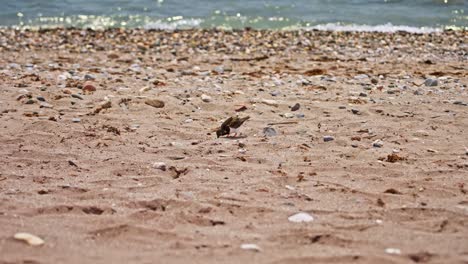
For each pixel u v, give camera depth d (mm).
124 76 35500
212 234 12328
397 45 53250
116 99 27766
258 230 12695
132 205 14312
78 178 16812
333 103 28094
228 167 18078
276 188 16062
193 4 79188
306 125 23984
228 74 37344
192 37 56906
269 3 79375
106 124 23656
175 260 10648
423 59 46156
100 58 44938
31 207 13898
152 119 24641
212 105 27156
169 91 30266
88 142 20969
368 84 33656
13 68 37688
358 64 42969
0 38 54938
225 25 67312
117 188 15805
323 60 45219
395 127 23766
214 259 10781
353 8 76875
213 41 54562
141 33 59281
